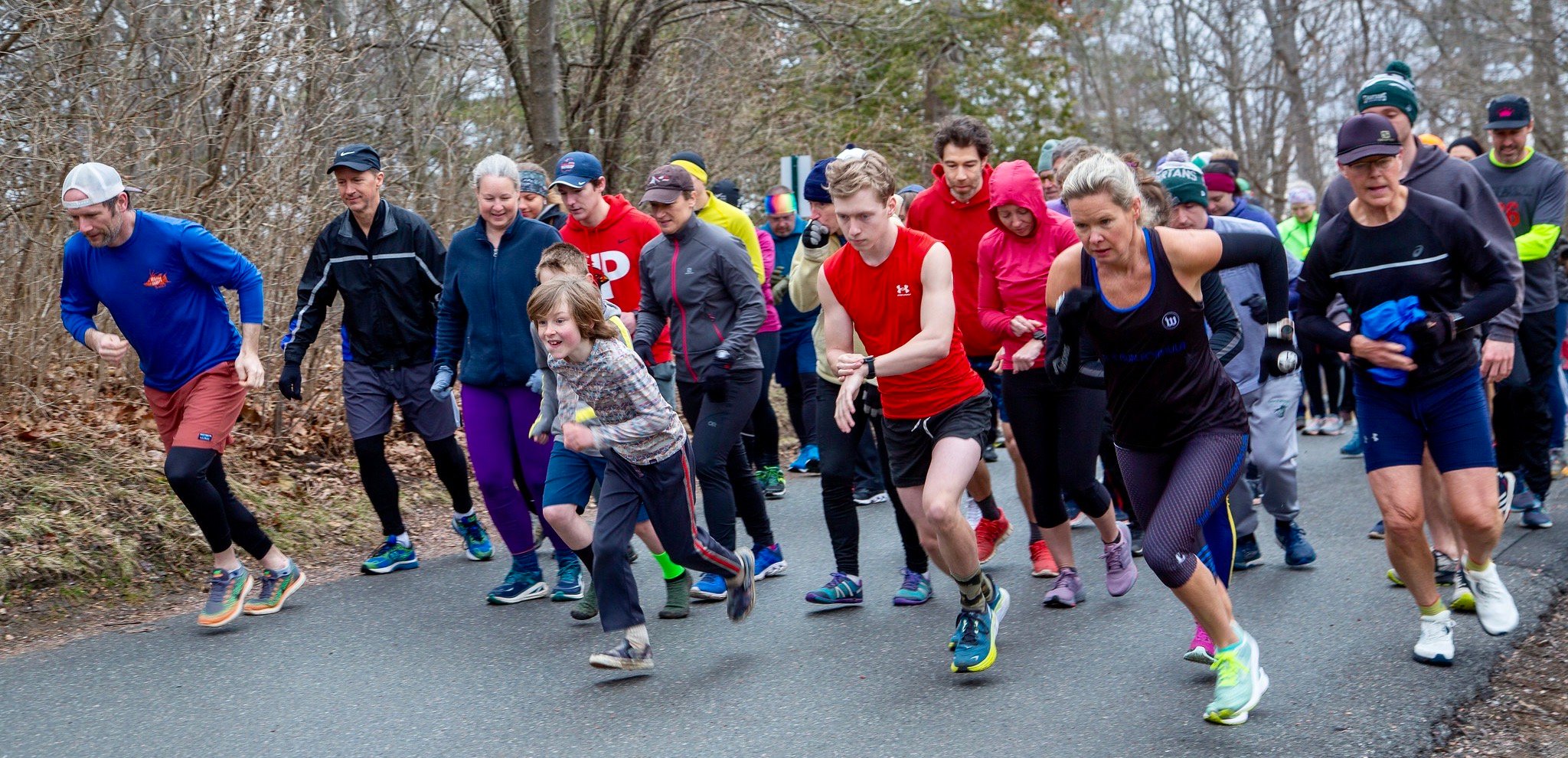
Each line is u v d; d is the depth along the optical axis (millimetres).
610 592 4461
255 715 4207
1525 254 6273
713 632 5074
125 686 4500
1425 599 4445
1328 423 10352
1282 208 27359
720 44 14172
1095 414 5035
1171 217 5148
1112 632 4898
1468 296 5164
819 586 5754
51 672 4652
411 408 6043
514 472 6098
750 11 12836
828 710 4148
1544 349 6348
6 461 6199
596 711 4191
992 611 4562
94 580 5586
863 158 4324
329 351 8328
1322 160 30625
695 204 7328
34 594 5375
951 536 4262
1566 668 4445
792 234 8617
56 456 6402
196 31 7812
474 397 5531
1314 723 3906
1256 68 28547
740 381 5570
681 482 4586
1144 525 4145
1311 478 8227
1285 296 4016
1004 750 3771
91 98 7363
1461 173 5148
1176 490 3791
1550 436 6496
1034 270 5070
